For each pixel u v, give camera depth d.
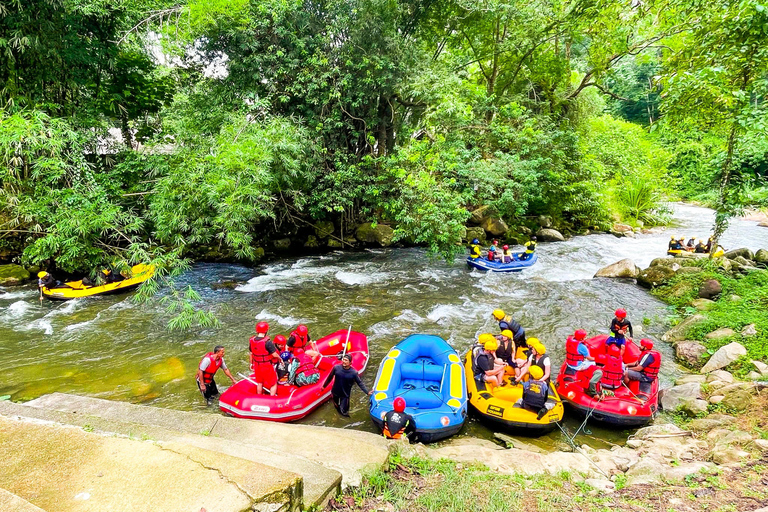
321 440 4.69
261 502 2.36
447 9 16.89
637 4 14.39
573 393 6.21
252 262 14.99
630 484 4.17
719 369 6.90
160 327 9.39
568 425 6.12
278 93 14.62
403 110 17.41
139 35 14.70
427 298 11.42
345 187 15.86
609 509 3.66
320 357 6.99
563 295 11.58
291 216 16.66
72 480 2.38
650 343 6.27
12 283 11.80
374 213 18.08
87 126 12.78
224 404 6.14
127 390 6.87
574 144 19.11
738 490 3.88
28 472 2.43
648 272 12.34
